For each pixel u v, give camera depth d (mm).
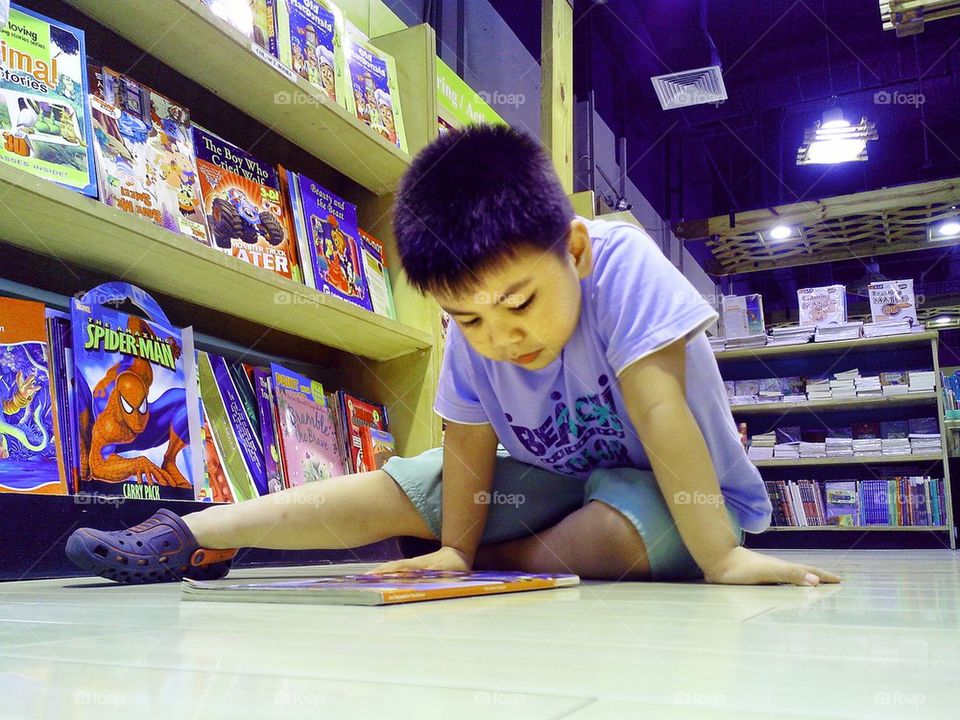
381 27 2717
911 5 3119
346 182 2301
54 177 1253
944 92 6180
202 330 1860
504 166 907
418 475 1289
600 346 1091
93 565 1061
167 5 1447
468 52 3469
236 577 1214
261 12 1738
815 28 5691
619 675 346
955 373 4664
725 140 6809
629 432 1182
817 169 6855
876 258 8016
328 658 403
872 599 784
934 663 377
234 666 379
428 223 906
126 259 1445
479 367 1177
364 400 2195
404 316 2191
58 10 1524
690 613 643
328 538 1262
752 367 4660
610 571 1098
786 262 6637
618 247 1088
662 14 5375
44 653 430
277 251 1795
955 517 4328
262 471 1717
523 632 519
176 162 1578
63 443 1294
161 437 1461
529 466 1309
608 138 5516
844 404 4324
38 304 1299
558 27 3109
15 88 1237
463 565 1156
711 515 999
